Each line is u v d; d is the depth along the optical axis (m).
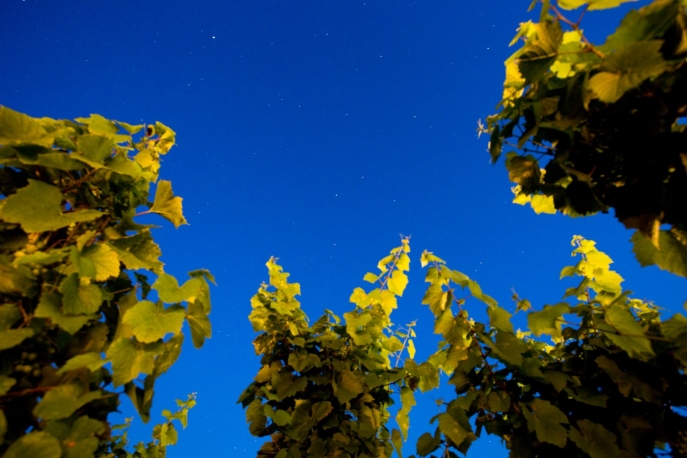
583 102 0.99
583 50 0.96
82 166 1.08
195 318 1.18
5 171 1.09
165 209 1.34
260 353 2.63
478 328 1.79
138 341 1.00
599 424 1.49
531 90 1.14
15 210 0.95
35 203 0.99
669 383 1.50
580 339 1.75
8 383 0.84
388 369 2.59
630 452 1.46
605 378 1.63
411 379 2.44
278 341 2.64
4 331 0.88
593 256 1.93
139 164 1.39
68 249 0.99
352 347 2.59
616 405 1.58
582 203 1.15
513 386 1.71
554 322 1.57
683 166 0.97
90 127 1.25
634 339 1.35
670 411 1.51
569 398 1.66
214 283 1.27
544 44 0.99
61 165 1.04
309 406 2.32
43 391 0.94
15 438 0.88
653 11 0.83
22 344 0.95
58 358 1.04
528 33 1.22
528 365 1.64
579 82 1.02
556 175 1.21
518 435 1.63
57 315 0.90
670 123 0.98
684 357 1.26
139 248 1.25
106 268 1.03
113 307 1.19
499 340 1.70
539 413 1.53
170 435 2.63
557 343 2.13
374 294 2.56
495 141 1.29
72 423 0.90
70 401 0.92
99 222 1.17
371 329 2.61
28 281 0.94
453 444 1.71
